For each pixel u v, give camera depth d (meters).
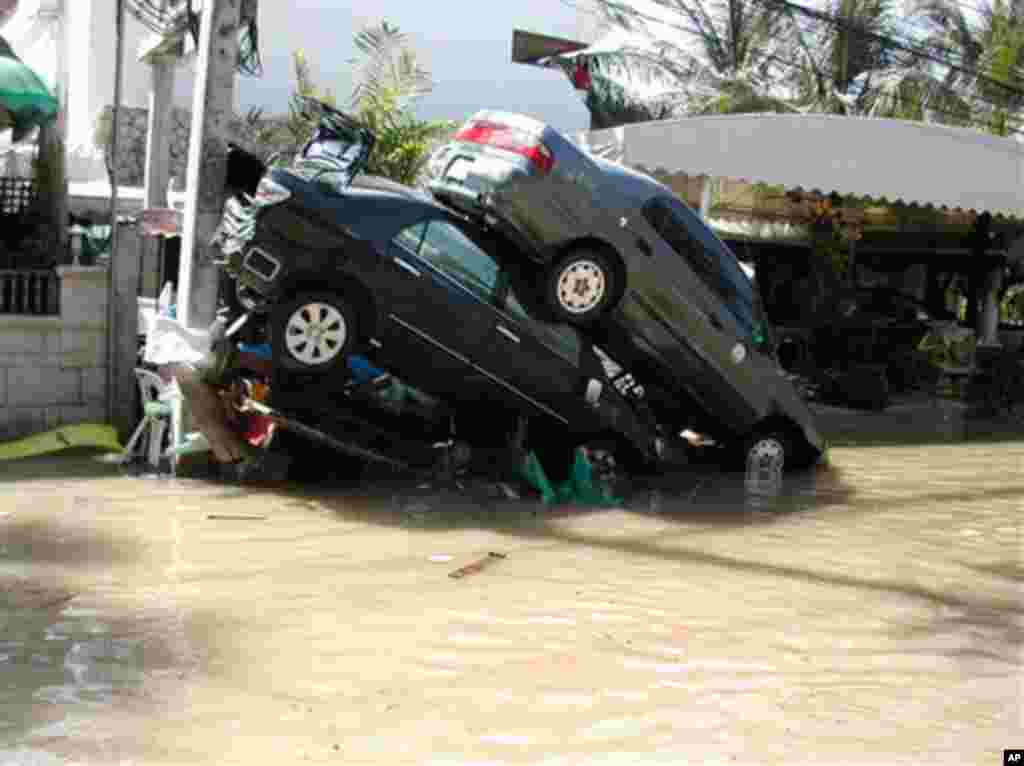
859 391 16.48
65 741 4.20
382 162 13.99
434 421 9.79
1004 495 10.35
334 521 8.05
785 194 18.17
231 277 9.24
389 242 8.48
